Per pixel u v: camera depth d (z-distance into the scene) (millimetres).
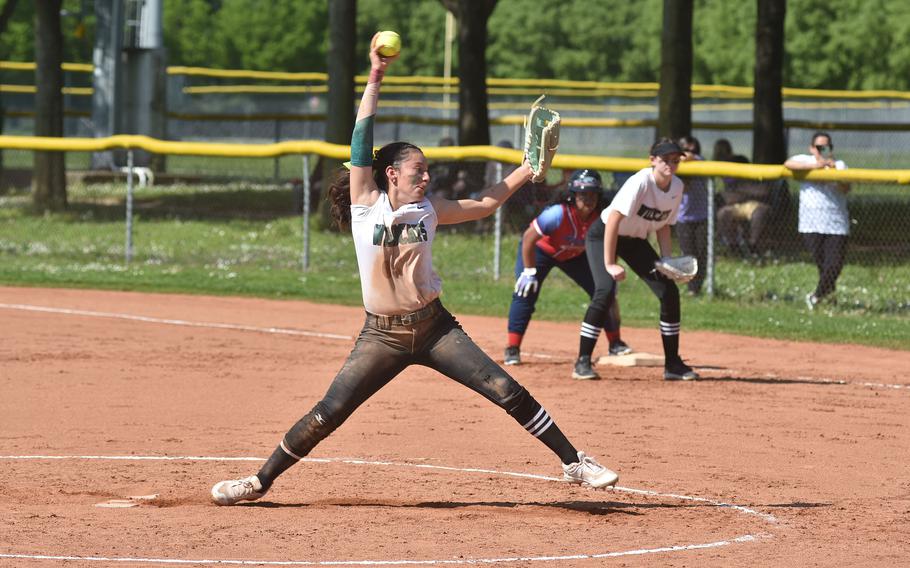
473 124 74500
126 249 65250
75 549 17875
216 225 74250
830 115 129750
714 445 27500
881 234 67250
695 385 35406
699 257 54094
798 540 19266
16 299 53031
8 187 96062
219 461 25406
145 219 76875
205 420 30047
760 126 72625
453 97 144625
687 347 43000
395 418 30406
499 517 20625
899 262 59469
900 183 48812
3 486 22797
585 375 35969
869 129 95188
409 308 19750
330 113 72188
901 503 22203
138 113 103625
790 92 120875
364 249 19422
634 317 49375
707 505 21828
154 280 58250
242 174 111312
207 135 128750
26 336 43250
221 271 61312
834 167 50375
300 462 25438
